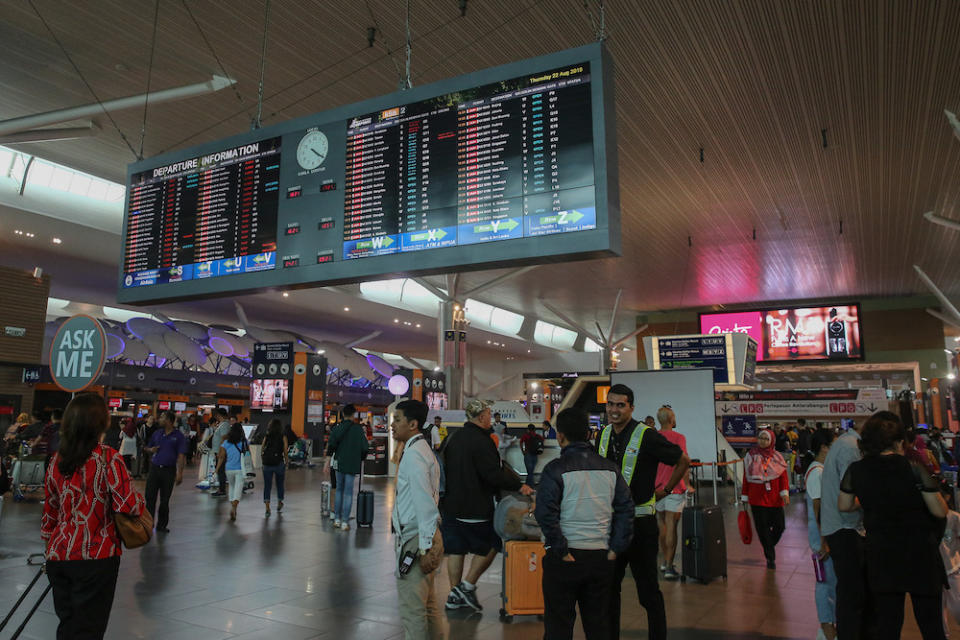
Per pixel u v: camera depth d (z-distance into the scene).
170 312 40.03
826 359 36.03
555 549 3.39
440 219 6.52
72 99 16.53
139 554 7.43
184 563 6.98
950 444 19.19
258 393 28.84
